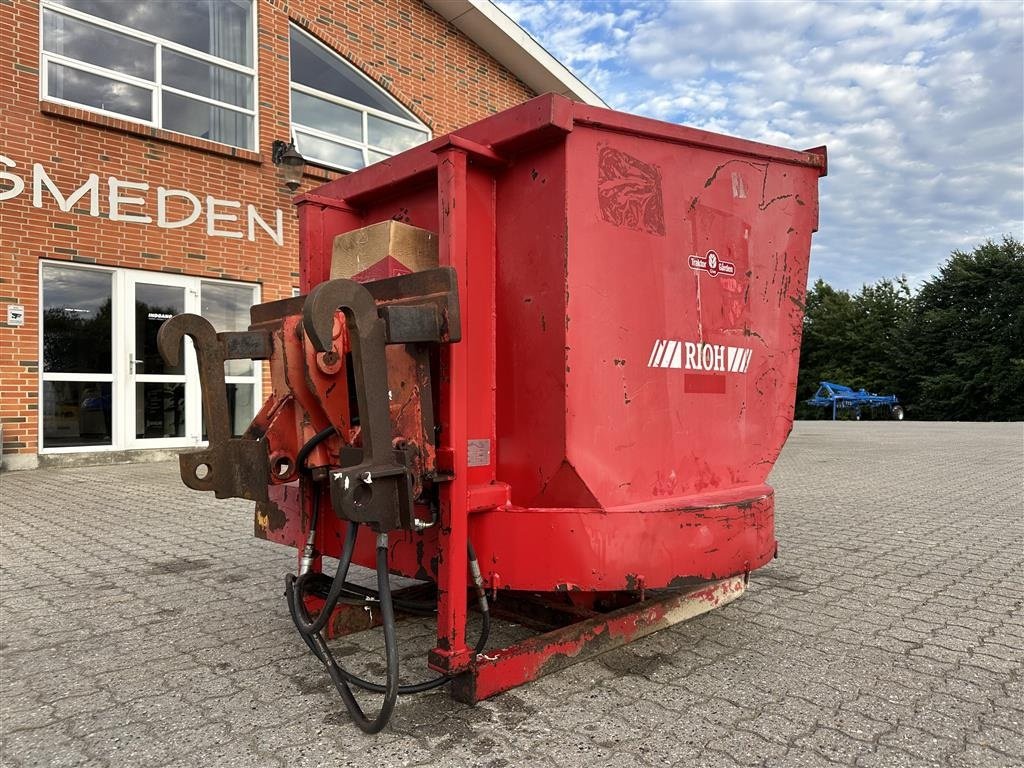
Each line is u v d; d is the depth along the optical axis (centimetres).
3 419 866
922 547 530
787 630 347
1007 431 1978
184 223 1009
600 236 265
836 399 3309
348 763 220
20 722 248
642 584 271
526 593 345
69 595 397
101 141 935
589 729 243
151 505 674
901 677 291
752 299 327
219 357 264
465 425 251
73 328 930
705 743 234
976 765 222
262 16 1102
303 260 329
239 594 400
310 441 252
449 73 1377
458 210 252
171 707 260
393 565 288
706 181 305
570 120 250
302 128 1166
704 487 308
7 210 862
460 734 239
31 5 880
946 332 3750
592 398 263
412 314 229
